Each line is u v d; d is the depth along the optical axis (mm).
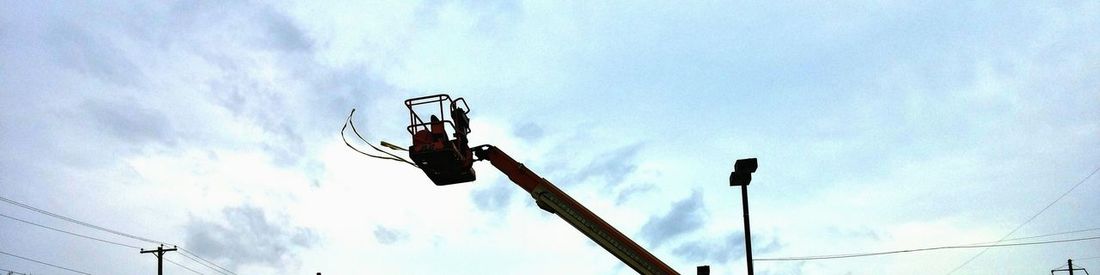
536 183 15406
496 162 15383
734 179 17422
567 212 15195
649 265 14914
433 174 15008
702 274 21016
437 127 14391
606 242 15062
